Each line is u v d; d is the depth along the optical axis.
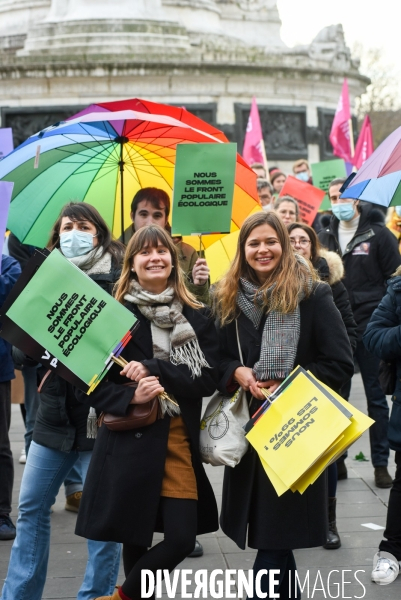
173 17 23.47
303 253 6.77
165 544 4.34
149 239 4.61
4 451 6.74
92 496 4.46
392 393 5.77
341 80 23.27
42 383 5.03
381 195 5.60
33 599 4.98
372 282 8.52
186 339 4.51
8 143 7.46
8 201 5.52
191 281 6.63
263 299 4.63
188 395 4.50
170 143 6.55
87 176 6.71
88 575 4.93
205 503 4.62
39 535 4.99
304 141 22.27
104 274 5.23
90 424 4.75
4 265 6.66
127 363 4.49
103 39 20.39
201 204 5.92
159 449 4.44
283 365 4.57
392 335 5.53
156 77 20.38
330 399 4.38
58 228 5.40
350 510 7.20
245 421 4.63
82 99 20.36
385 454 7.90
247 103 21.25
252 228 4.69
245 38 27.23
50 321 4.54
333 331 4.67
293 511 4.53
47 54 20.36
